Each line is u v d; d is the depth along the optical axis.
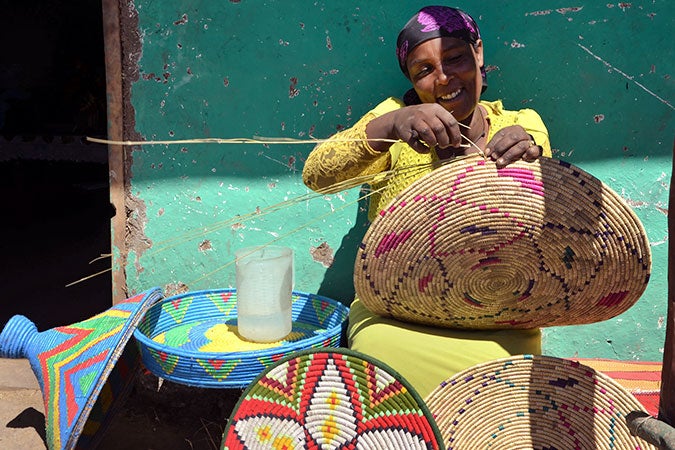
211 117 2.33
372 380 1.53
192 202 2.40
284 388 1.59
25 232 5.02
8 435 2.27
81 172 6.82
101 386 1.80
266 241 2.39
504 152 1.53
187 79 2.31
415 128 1.58
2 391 2.53
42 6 7.57
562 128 2.19
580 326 2.31
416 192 1.59
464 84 1.82
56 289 3.78
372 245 1.67
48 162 6.75
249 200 2.38
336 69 2.24
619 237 1.55
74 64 7.59
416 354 1.74
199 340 2.09
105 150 6.87
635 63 2.12
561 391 1.62
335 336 1.96
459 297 1.73
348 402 1.56
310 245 2.38
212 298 2.29
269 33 2.25
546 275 1.65
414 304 1.76
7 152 6.59
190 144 2.36
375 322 1.88
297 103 2.28
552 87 2.17
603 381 1.59
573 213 1.54
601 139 2.18
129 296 2.49
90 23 7.61
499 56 2.17
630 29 2.10
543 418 1.63
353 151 1.75
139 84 2.33
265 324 2.02
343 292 2.40
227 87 2.30
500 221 1.57
